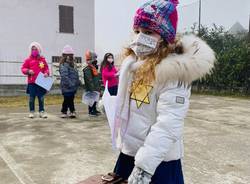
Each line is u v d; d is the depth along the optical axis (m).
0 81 14.10
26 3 14.41
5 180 3.64
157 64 1.59
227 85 13.85
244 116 7.91
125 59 1.81
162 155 1.52
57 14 15.13
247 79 13.18
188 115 7.99
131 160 1.84
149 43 1.62
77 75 7.49
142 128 1.66
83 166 4.08
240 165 4.14
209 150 4.79
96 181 1.80
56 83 14.15
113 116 1.75
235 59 13.47
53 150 4.78
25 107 9.53
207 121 7.18
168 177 1.69
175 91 1.54
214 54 1.64
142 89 1.65
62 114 7.57
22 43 14.48
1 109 9.11
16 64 14.33
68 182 3.57
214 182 3.57
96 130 6.17
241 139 5.50
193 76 1.54
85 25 15.85
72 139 5.44
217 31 15.24
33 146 5.01
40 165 4.12
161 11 1.60
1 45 14.09
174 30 1.64
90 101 7.42
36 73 7.32
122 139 1.75
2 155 4.55
